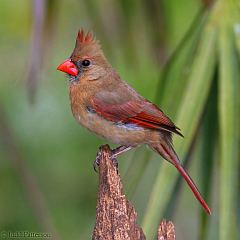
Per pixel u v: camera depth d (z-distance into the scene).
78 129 13.98
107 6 11.68
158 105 9.95
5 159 13.66
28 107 13.93
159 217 9.16
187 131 9.28
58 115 14.00
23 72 13.97
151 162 10.30
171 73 9.96
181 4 13.27
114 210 8.13
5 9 13.93
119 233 8.05
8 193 13.59
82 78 10.18
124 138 10.06
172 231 7.77
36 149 13.91
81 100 10.15
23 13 13.92
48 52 10.94
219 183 9.45
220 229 9.04
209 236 11.21
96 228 8.12
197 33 9.78
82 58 10.18
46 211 13.17
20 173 13.27
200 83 9.36
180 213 14.06
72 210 13.70
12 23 13.95
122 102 9.98
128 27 11.73
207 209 9.24
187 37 9.88
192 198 14.09
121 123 9.98
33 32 9.96
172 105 9.83
